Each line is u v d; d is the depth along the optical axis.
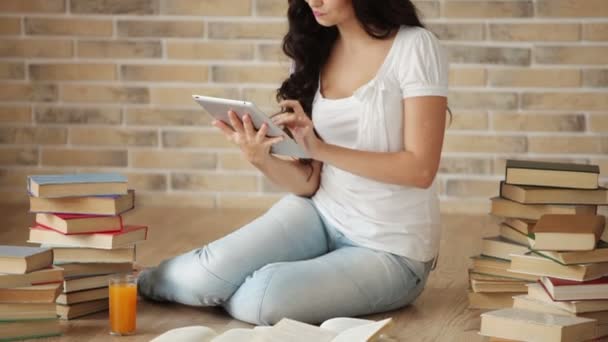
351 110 3.32
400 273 3.37
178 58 5.66
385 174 3.24
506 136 5.59
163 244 4.70
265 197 5.73
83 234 3.34
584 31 5.48
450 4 5.52
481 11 5.51
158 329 3.26
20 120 5.74
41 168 5.77
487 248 3.50
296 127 3.18
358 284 3.29
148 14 5.64
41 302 3.13
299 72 3.47
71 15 5.65
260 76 5.64
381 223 3.37
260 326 3.09
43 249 3.20
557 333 2.87
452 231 5.08
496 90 5.56
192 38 5.64
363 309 3.33
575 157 5.56
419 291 3.50
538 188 3.41
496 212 3.50
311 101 3.49
